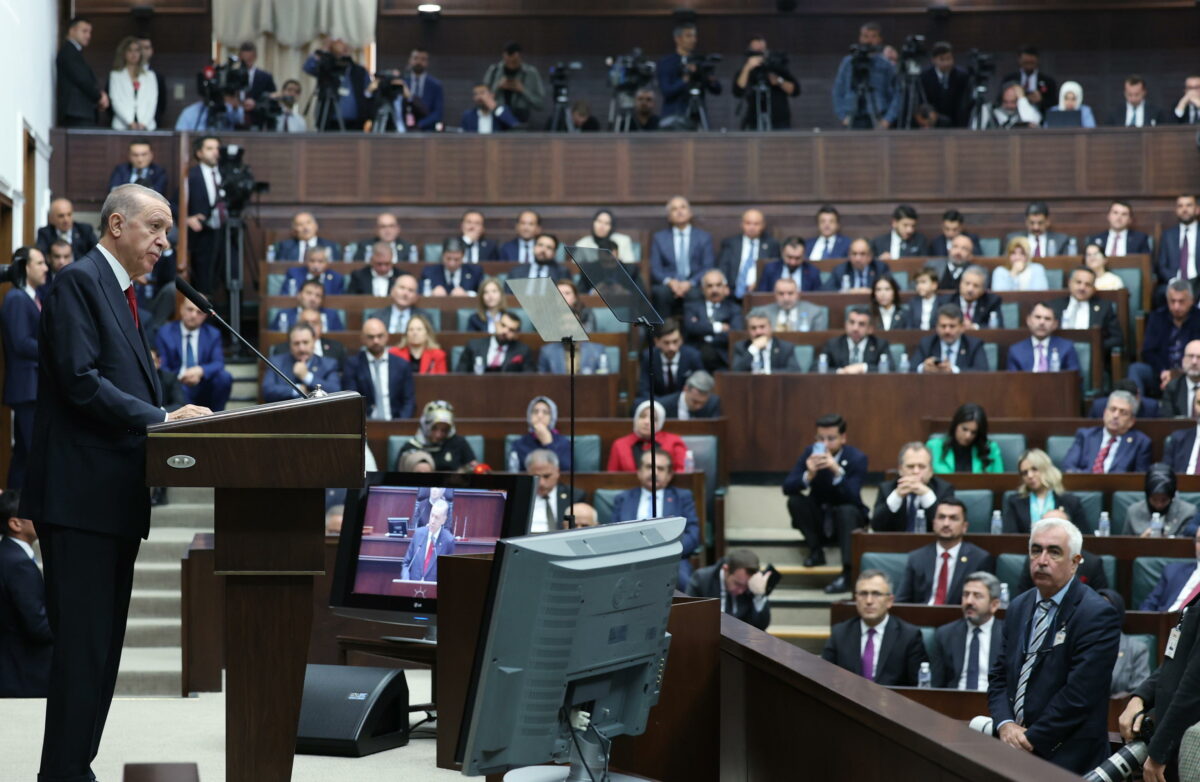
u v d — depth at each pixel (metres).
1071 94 15.78
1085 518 8.98
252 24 17.50
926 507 9.15
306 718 4.85
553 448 9.75
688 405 10.70
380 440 10.10
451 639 3.63
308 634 3.52
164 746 5.29
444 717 3.64
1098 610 5.17
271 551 3.49
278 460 3.40
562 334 4.70
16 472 9.33
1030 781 2.71
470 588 3.62
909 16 18.28
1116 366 11.77
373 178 15.04
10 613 6.92
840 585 9.60
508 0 18.30
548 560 3.05
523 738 3.11
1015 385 10.80
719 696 4.12
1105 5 18.14
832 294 12.41
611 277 4.50
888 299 12.11
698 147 15.17
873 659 7.48
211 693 6.93
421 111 15.98
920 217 15.10
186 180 13.18
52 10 14.42
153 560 9.09
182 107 17.81
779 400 10.98
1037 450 9.12
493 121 15.80
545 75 18.34
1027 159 15.06
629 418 10.98
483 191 15.12
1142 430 10.17
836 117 18.25
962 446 9.95
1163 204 15.02
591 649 3.19
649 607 3.34
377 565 5.13
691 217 14.23
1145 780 4.62
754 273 13.54
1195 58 18.12
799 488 9.92
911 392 10.89
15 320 9.25
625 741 3.96
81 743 3.58
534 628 3.06
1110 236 13.80
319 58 15.20
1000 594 7.55
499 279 12.03
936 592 8.33
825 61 18.31
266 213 14.94
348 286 13.00
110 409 3.50
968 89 16.05
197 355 10.63
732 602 8.09
